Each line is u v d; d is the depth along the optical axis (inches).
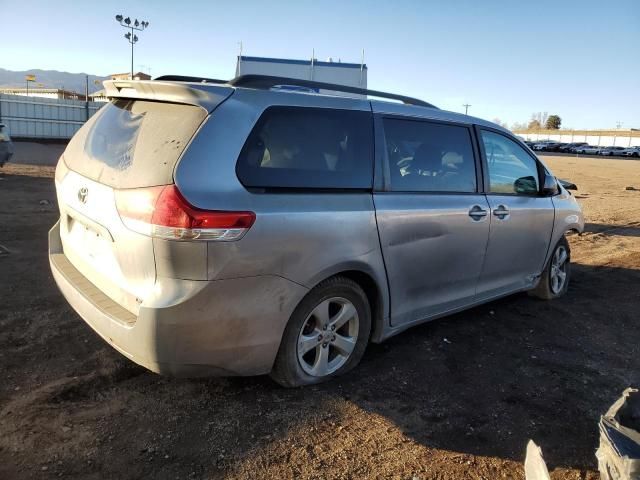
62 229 151.4
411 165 152.4
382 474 107.3
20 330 158.9
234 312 113.3
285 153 124.3
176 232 105.1
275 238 116.3
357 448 114.7
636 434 96.7
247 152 117.1
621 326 195.5
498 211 176.7
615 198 653.9
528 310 207.0
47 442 109.1
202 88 117.1
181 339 109.0
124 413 121.0
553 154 2733.8
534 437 122.7
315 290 128.5
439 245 157.0
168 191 106.0
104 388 130.6
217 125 114.2
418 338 173.5
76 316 171.3
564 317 201.3
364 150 140.2
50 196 415.2
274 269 117.3
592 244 346.3
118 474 101.7
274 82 137.3
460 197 164.9
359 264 134.9
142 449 109.0
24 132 1110.4
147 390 131.1
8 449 106.2
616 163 1846.7
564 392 143.9
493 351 167.2
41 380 132.1
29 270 215.8
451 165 164.9
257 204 114.8
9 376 133.0
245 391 133.1
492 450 117.0
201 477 102.4
